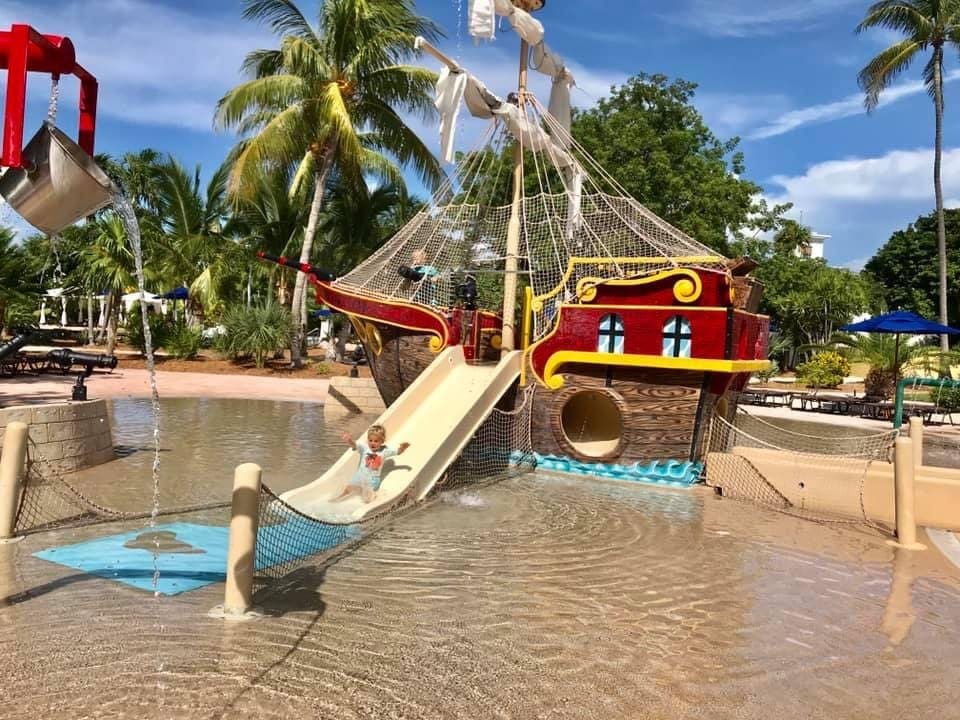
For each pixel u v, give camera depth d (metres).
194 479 9.69
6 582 5.61
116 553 6.39
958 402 22.98
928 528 8.84
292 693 4.07
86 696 3.93
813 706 4.23
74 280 33.75
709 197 27.22
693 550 7.50
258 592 5.62
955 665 4.86
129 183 32.16
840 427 19.34
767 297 43.66
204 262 34.62
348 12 24.16
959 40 28.48
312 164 30.11
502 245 14.22
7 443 6.70
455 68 11.73
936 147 29.55
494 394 11.17
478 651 4.77
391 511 8.38
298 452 12.33
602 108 29.91
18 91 3.97
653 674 4.57
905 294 52.88
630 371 11.02
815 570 6.98
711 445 11.24
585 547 7.41
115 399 18.47
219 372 28.08
